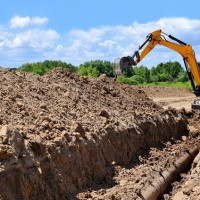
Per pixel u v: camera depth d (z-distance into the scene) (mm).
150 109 26406
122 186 16078
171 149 23609
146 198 15656
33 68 44719
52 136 14750
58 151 14172
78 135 15836
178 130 27328
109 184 16250
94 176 16016
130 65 27141
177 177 20328
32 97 17906
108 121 19578
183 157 22141
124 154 19266
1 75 18969
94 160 16281
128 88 28484
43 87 20312
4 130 12516
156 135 23781
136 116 22922
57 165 13930
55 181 13289
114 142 18734
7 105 15281
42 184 12664
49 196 12742
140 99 27859
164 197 17234
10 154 11906
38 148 13242
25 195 11844
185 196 16812
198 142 25641
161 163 20234
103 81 27250
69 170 14484
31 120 15203
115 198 14562
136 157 20375
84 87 24203
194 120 29953
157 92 57844
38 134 14336
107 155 17688
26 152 12688
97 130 17766
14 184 11664
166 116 26672
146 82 74625
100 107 21844
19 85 18609
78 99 21156
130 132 20766
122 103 24688
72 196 13953
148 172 18031
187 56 28141
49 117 15883
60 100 19594
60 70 24703
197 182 17203
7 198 11195
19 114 15117
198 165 19328
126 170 17797
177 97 55750
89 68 56531
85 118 18672
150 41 27875
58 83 22484
